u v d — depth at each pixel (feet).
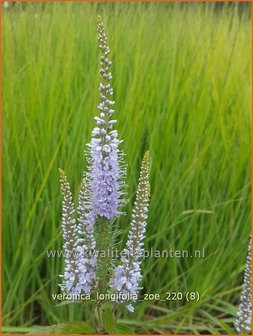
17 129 1.92
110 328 1.29
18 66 2.08
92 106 1.86
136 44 2.12
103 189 1.21
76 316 1.84
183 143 1.93
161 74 2.06
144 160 1.19
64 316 1.87
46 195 1.80
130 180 1.81
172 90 1.98
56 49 2.07
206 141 1.95
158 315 2.01
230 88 2.08
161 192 1.87
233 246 1.98
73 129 1.86
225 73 2.04
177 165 1.93
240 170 1.99
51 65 2.06
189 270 1.91
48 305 1.88
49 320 1.86
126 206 1.86
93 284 1.31
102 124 1.19
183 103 2.01
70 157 1.85
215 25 2.25
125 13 2.25
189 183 1.88
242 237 1.96
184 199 1.90
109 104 1.19
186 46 2.11
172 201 1.86
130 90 1.90
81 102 1.84
